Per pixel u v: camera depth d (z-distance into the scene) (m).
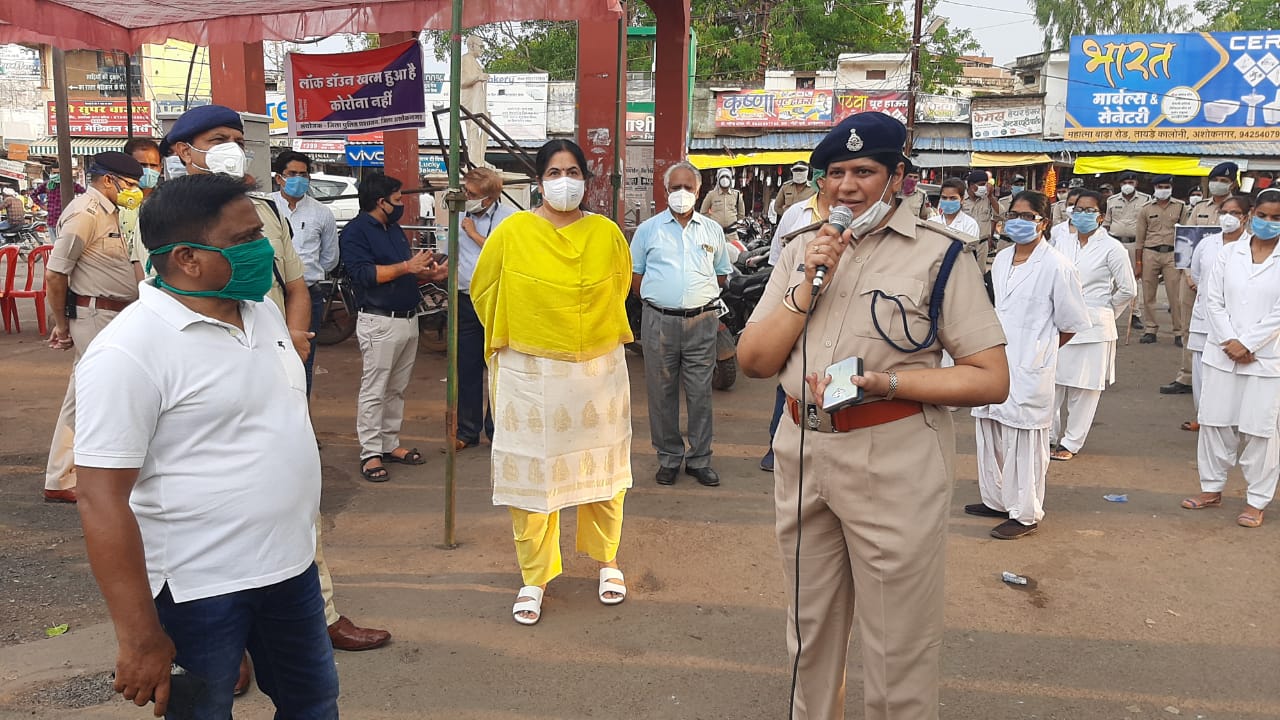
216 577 1.97
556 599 3.92
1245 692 3.19
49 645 3.41
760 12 28.14
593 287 3.67
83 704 3.01
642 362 9.07
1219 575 4.22
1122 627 3.69
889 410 2.33
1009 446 4.66
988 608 3.86
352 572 4.14
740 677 3.28
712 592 4.00
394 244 5.48
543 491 3.61
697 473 5.53
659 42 9.03
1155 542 4.64
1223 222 6.46
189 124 3.24
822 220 2.48
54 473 4.94
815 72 25.14
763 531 4.73
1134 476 5.77
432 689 3.17
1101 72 21.11
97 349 1.84
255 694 3.13
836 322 2.39
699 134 22.84
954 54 29.62
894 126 2.30
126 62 7.10
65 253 4.71
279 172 5.98
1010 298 4.61
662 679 3.26
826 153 2.34
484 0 5.34
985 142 21.94
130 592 1.80
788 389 2.48
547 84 22.27
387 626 3.63
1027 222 4.54
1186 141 20.89
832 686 2.61
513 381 3.65
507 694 3.15
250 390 1.99
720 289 5.52
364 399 5.46
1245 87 20.36
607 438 3.83
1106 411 7.47
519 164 21.84
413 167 10.46
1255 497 4.85
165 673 1.86
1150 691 3.20
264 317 2.14
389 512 4.92
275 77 21.92
